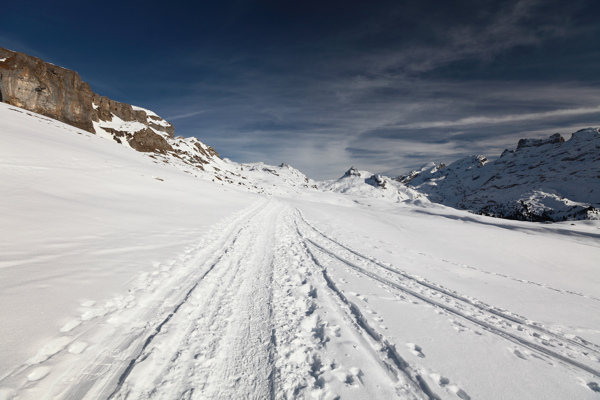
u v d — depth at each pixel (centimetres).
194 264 712
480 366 395
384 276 842
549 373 395
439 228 2928
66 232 714
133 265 605
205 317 455
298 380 331
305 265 870
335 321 496
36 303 373
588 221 5912
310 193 12825
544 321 617
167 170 3419
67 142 2475
